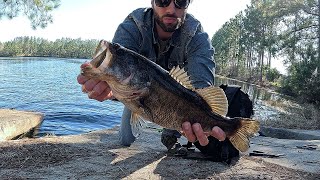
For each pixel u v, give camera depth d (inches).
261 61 469.7
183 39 38.4
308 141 67.9
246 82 474.6
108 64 22.8
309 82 199.6
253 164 45.9
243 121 26.1
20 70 415.5
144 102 24.2
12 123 85.5
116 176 39.1
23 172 39.4
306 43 249.4
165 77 24.6
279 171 43.5
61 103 164.2
